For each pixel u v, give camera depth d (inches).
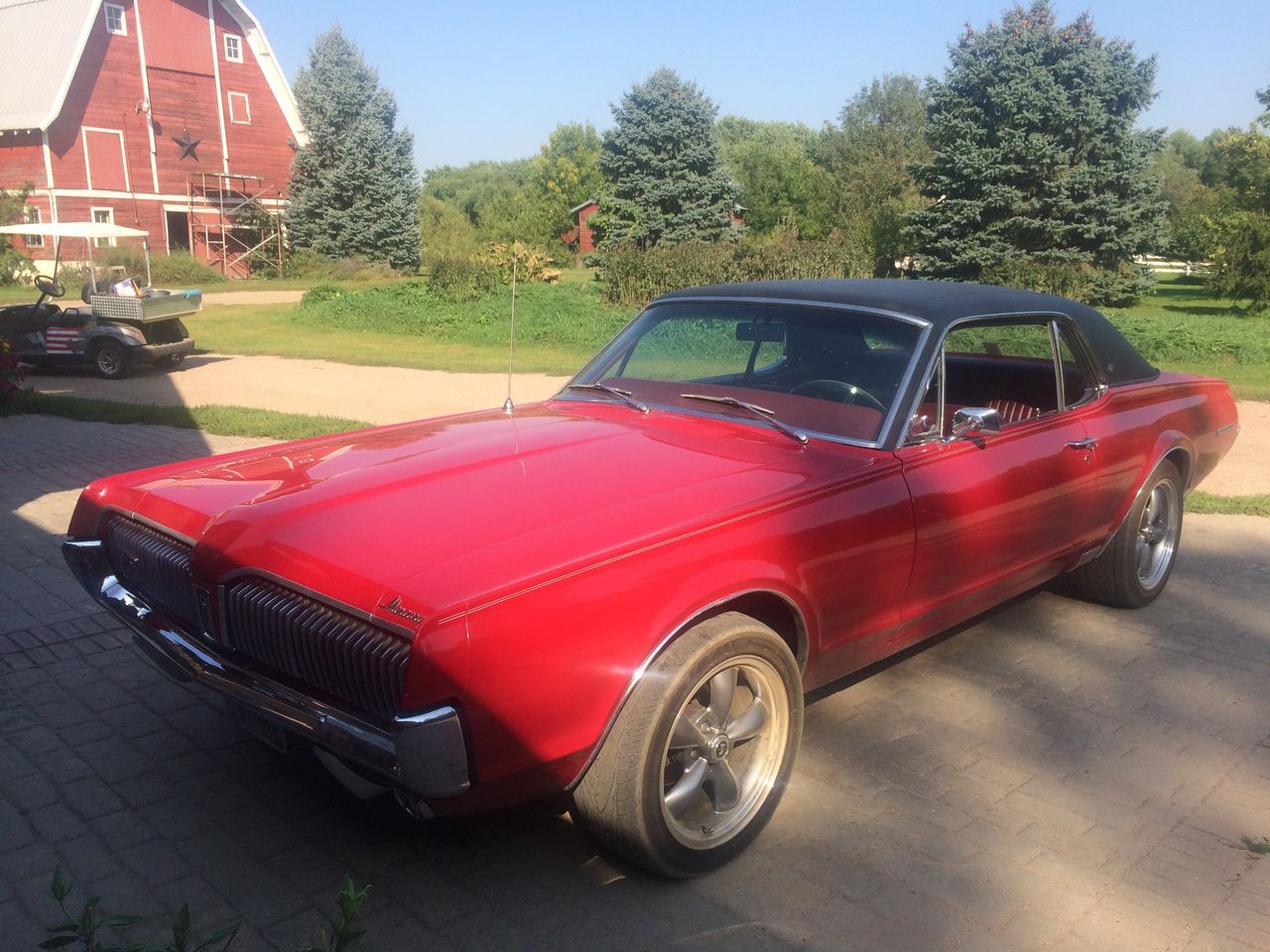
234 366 633.6
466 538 106.9
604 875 117.0
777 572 119.3
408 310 902.4
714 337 167.6
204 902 109.3
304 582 103.9
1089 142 1068.5
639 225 1381.6
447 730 93.7
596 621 102.9
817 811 131.4
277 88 1724.9
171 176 1596.9
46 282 589.9
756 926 108.2
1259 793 138.7
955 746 150.2
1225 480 337.4
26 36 1486.2
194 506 123.2
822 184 2165.4
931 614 148.9
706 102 1391.5
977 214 1080.8
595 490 121.0
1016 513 159.5
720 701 116.3
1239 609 211.9
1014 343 167.5
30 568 213.8
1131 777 142.2
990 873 118.7
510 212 2662.4
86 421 395.9
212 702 156.9
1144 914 111.8
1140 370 201.3
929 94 1136.8
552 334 800.9
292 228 1695.4
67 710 153.1
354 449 142.9
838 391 149.1
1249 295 1045.2
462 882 114.7
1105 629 199.2
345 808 129.2
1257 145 1234.6
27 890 110.6
